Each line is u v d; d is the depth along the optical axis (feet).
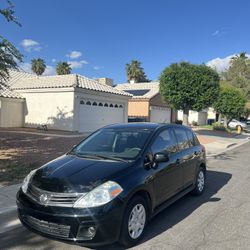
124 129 20.03
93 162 16.65
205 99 77.51
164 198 18.35
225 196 24.48
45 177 15.29
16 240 15.85
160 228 17.53
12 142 47.42
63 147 43.93
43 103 78.13
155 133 19.20
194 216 19.61
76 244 13.88
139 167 16.46
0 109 76.43
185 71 77.71
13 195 21.67
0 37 33.78
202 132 99.91
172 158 19.62
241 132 112.27
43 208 14.11
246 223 18.56
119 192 14.43
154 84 125.70
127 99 88.63
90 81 84.99
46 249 14.89
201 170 24.72
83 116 75.66
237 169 37.45
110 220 13.88
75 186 14.25
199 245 15.46
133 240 15.19
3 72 42.39
